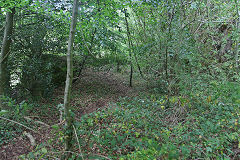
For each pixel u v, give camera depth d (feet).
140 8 20.90
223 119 12.76
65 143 7.97
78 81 32.91
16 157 11.60
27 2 16.15
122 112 16.58
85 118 11.60
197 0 20.17
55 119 17.92
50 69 24.29
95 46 28.96
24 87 21.42
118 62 37.40
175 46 17.15
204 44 20.54
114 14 18.62
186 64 19.15
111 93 28.96
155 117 15.99
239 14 18.84
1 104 16.55
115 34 26.78
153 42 19.76
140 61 25.23
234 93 13.14
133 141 11.13
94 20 18.35
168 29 19.11
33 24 21.53
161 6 19.80
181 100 14.26
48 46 21.80
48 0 17.71
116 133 12.86
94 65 34.04
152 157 7.29
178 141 10.92
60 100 23.67
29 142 13.19
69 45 7.75
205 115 14.75
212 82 16.37
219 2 21.13
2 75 18.12
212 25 20.53
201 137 11.46
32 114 17.33
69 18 19.69
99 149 10.96
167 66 20.17
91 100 24.77
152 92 26.76
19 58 20.98
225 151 10.50
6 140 13.28
